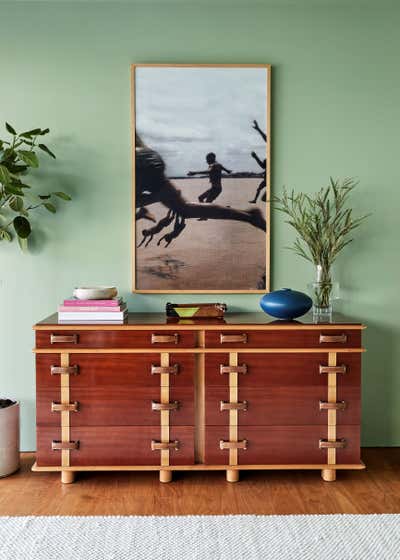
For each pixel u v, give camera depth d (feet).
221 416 9.07
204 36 10.32
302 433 9.12
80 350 8.96
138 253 10.41
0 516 8.02
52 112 10.28
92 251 10.44
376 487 8.98
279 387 9.09
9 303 10.43
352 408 9.14
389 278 10.57
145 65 10.19
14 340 10.44
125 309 9.57
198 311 9.69
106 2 10.23
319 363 9.11
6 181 9.02
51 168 10.34
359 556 7.05
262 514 8.09
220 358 9.05
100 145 10.36
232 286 10.47
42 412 9.00
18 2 10.19
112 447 9.04
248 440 9.09
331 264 9.93
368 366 10.61
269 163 10.37
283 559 6.98
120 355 9.02
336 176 10.50
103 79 10.30
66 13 10.23
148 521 7.86
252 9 10.32
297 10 10.36
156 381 9.05
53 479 9.29
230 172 10.37
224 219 10.41
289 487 8.99
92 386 9.00
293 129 10.44
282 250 10.53
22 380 10.46
